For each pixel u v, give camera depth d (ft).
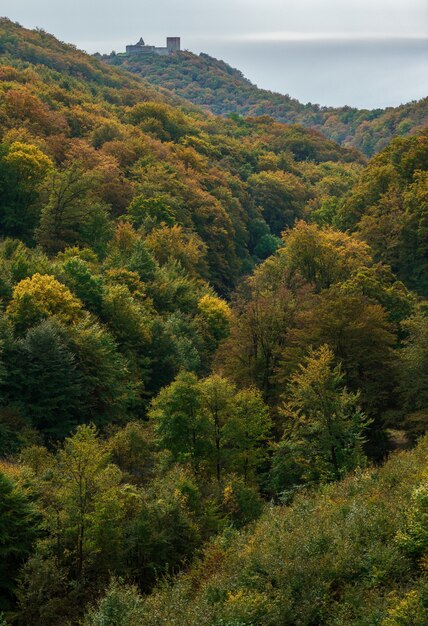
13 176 235.20
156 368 172.45
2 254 181.27
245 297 250.16
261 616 54.60
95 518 83.51
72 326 145.59
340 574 59.11
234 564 66.49
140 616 57.72
